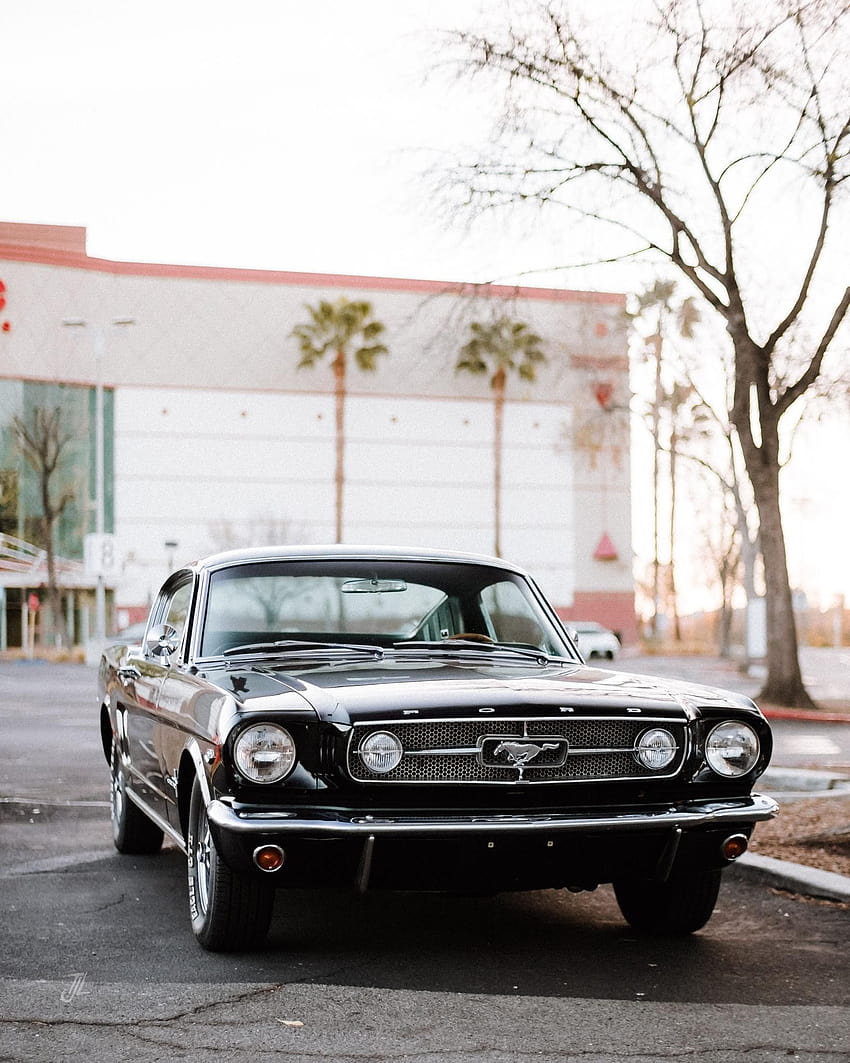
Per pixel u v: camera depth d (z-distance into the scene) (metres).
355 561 7.00
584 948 6.02
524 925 6.50
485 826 5.23
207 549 59.81
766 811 5.62
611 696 5.61
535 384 59.47
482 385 62.25
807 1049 4.57
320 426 61.06
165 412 59.53
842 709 23.50
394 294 61.69
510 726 5.39
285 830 5.14
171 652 6.79
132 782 7.81
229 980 5.34
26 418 56.72
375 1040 4.59
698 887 6.09
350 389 61.31
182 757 6.05
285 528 60.25
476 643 6.71
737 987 5.37
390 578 6.92
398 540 61.97
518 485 62.78
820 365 22.70
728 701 5.82
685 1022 4.86
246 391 60.34
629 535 63.78
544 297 58.19
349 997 5.10
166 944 5.97
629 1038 4.66
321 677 5.78
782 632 23.70
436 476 62.16
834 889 7.17
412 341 61.56
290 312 60.88
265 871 5.22
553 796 5.45
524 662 6.55
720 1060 4.44
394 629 6.81
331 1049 4.48
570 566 63.22
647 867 5.54
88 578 57.44
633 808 5.49
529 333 58.00
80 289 58.19
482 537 62.56
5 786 12.04
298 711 5.30
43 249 57.34
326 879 5.29
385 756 5.28
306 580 6.82
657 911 6.26
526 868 5.36
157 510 59.31
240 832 5.14
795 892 7.41
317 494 60.97
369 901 7.01
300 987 5.23
